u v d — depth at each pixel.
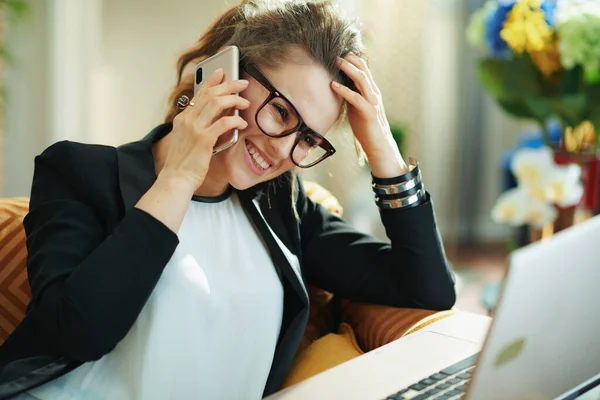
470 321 1.29
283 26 1.16
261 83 1.13
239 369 1.22
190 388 1.15
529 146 3.05
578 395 0.95
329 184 4.30
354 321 1.50
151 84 4.24
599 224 0.80
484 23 2.19
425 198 1.38
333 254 1.45
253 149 1.16
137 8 4.17
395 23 4.53
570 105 2.07
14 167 3.90
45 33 3.87
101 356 1.04
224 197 1.28
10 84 3.84
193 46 1.35
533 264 0.71
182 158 1.07
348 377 1.01
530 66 2.15
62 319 1.00
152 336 1.10
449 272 1.39
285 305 1.33
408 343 1.17
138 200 1.14
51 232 1.10
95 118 4.15
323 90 1.16
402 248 1.37
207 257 1.21
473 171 5.05
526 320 0.76
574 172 2.17
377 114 1.29
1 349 1.13
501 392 0.80
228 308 1.19
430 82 4.77
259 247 1.29
